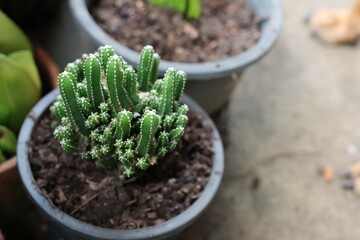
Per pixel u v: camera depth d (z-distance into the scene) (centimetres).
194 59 48
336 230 51
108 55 34
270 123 57
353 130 58
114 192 37
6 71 41
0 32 44
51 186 38
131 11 50
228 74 46
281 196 52
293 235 50
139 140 34
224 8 52
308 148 56
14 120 43
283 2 68
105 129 34
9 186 42
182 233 49
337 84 61
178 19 50
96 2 50
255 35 50
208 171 39
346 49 64
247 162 54
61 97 36
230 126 56
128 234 36
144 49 36
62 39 59
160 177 39
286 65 62
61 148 38
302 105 59
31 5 54
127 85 34
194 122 41
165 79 34
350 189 54
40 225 48
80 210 37
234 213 51
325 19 64
